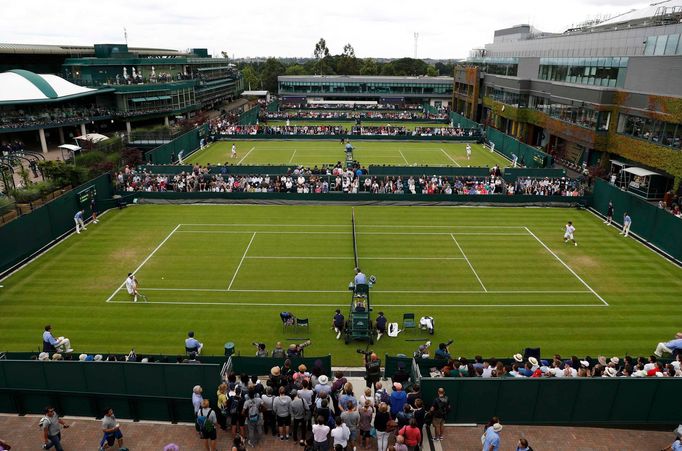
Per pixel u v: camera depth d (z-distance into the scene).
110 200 43.28
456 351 22.94
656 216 35.41
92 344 23.16
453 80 132.62
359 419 15.26
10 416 17.55
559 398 16.81
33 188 42.53
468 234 38.22
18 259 31.72
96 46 104.94
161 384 17.03
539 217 42.50
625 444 16.47
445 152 73.00
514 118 81.75
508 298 28.12
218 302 27.38
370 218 41.94
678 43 47.53
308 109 124.75
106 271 31.09
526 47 94.00
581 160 61.62
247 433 16.03
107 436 15.29
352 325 23.30
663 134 46.50
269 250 34.75
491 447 14.37
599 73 60.16
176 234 37.69
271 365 19.03
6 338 23.59
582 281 30.34
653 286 29.80
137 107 91.31
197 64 132.38
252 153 70.06
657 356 21.25
